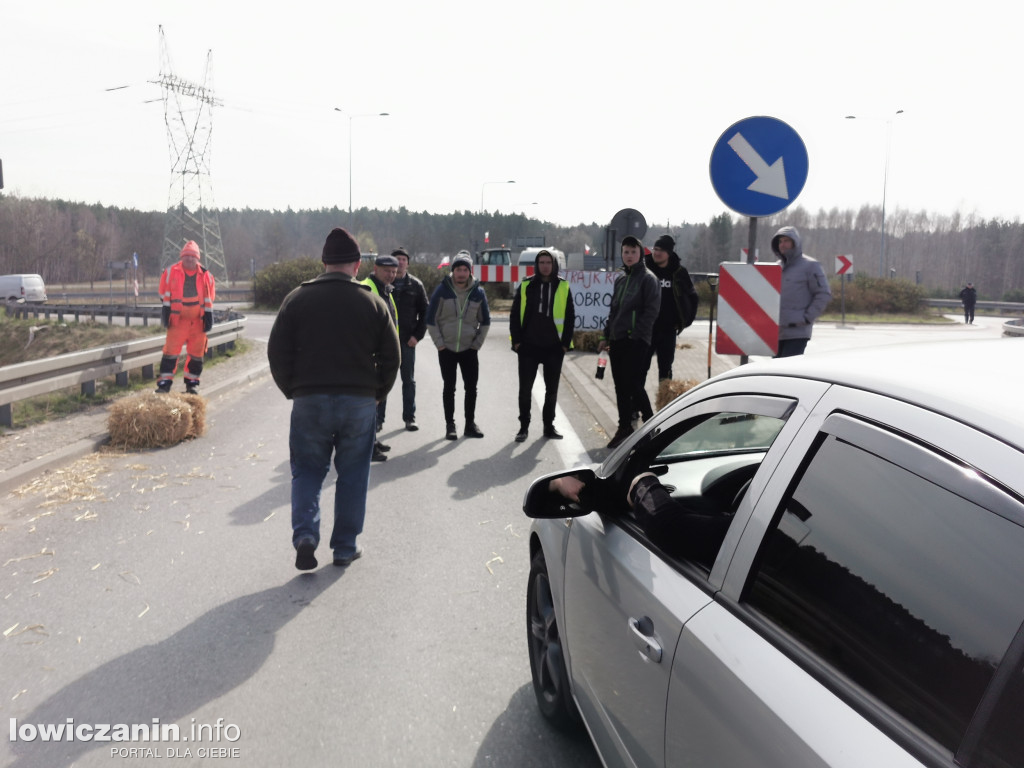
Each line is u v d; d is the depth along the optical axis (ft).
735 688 4.89
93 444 25.86
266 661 11.99
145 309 104.68
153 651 12.32
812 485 5.14
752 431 6.38
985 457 3.93
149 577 15.29
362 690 11.16
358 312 15.28
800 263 23.89
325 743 9.88
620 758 7.12
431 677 11.53
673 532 6.75
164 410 26.68
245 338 68.23
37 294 164.96
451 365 27.45
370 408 15.58
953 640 3.82
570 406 34.27
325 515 19.35
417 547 16.96
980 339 6.16
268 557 16.38
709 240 414.82
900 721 3.89
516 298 27.07
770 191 18.31
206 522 18.63
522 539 17.39
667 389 27.66
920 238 402.72
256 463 24.38
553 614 10.12
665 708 5.90
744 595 5.42
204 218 228.63
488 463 24.17
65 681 11.43
